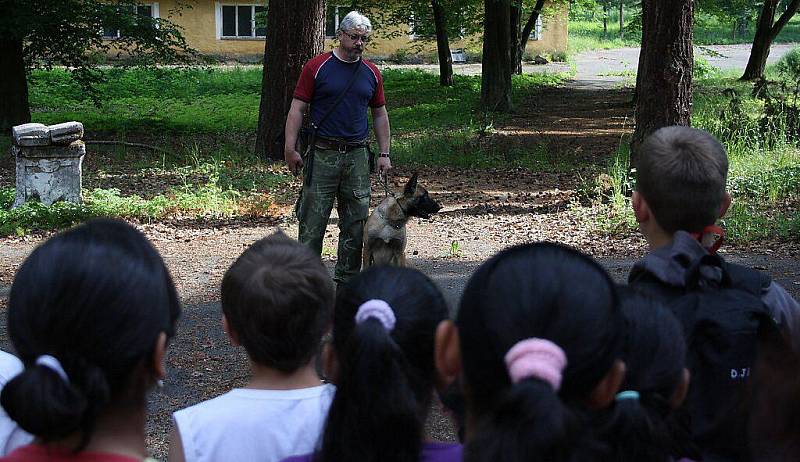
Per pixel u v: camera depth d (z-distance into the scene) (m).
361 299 2.32
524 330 1.68
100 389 1.66
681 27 11.67
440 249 10.02
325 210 7.17
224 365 6.20
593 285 1.73
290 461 2.35
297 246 2.67
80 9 20.11
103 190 12.95
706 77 37.16
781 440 1.82
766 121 16.59
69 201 12.27
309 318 2.52
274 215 12.12
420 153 18.12
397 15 34.62
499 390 1.70
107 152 18.36
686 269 2.51
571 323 1.67
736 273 2.66
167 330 1.79
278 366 2.54
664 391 1.96
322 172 7.08
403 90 33.44
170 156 17.50
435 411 5.02
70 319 1.66
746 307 2.40
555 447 1.52
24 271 1.73
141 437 1.79
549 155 17.94
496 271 1.77
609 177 12.56
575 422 1.57
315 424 2.47
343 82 7.02
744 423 2.12
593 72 43.75
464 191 14.13
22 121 20.53
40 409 1.61
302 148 7.23
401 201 7.22
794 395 1.80
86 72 21.53
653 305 2.04
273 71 16.47
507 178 15.48
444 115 26.48
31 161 12.09
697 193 2.78
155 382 1.83
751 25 66.56
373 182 15.12
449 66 34.53
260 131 16.81
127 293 1.69
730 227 9.93
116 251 1.74
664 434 1.85
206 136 21.47
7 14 19.14
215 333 6.94
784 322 2.65
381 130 7.32
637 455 1.77
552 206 12.37
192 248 10.23
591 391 1.74
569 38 62.34
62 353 1.66
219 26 44.12
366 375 2.10
